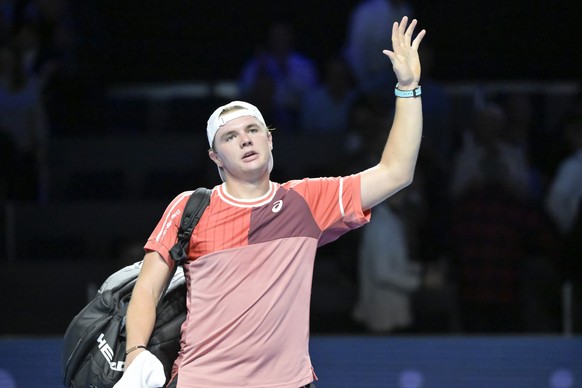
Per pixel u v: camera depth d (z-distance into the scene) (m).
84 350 7.95
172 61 24.55
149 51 24.45
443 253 17.05
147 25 24.72
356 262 17.34
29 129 20.06
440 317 16.59
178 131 22.56
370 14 20.59
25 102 20.08
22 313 17.66
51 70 20.66
